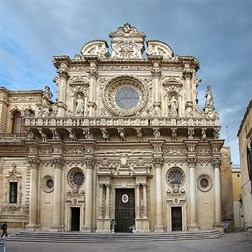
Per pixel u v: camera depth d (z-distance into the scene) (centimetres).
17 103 4719
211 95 4162
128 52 4438
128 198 4019
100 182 3950
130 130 4047
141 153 4059
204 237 3441
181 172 4038
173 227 3916
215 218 3862
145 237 3356
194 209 3853
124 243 3131
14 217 4119
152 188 3962
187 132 4056
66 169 4075
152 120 4019
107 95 4309
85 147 4019
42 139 4138
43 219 3994
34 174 4038
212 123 3997
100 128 4012
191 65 4319
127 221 3966
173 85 4303
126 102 4341
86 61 4353
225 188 4672
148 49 4419
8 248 2762
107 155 4075
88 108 4191
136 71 4344
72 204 3978
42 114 4159
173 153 4053
